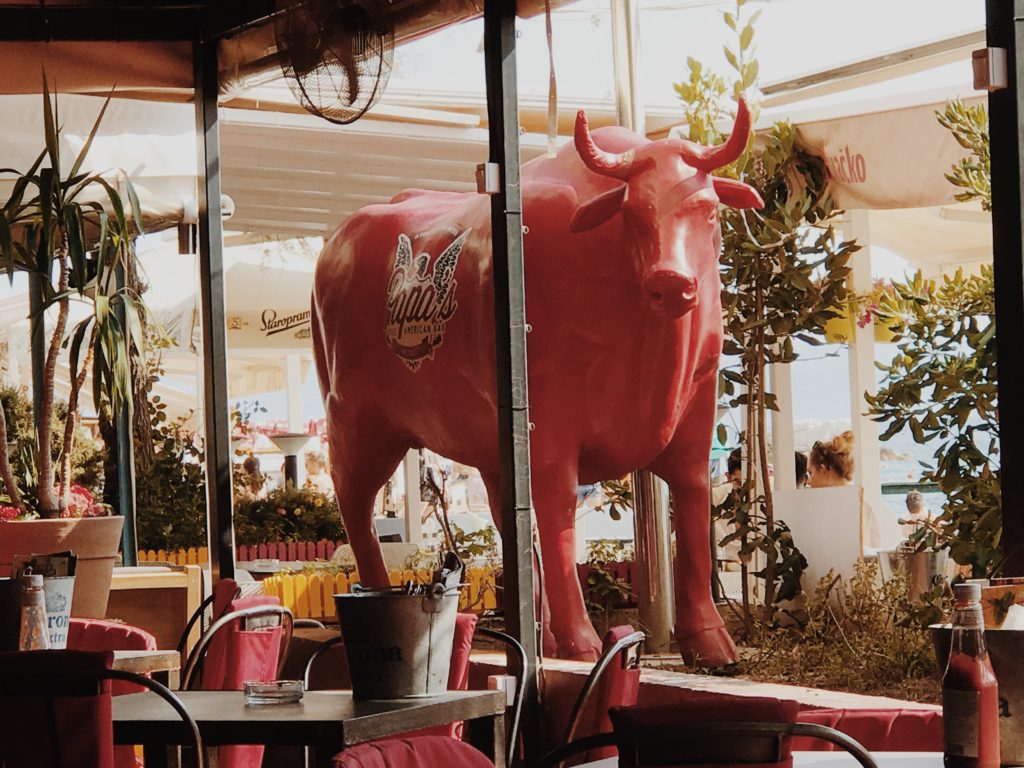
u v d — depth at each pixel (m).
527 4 4.97
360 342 6.45
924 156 6.46
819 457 8.70
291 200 11.30
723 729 2.06
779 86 9.19
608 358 5.22
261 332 12.81
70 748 2.59
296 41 5.37
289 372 14.98
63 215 6.12
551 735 4.87
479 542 9.27
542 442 5.32
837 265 6.48
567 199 5.32
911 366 5.62
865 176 6.63
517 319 4.83
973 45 8.20
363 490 6.90
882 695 4.77
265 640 3.88
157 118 8.06
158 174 7.99
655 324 5.14
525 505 4.79
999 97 3.57
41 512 6.18
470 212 6.05
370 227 6.58
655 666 5.70
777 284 6.52
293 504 12.04
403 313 6.12
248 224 11.87
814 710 3.85
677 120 9.70
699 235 4.81
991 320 5.48
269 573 8.72
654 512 6.34
